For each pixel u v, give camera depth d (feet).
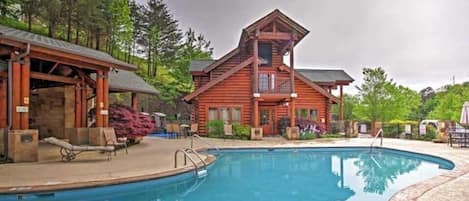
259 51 74.23
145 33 137.59
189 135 70.90
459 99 93.56
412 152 41.73
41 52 31.40
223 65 78.48
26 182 21.30
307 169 33.76
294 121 65.57
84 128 38.42
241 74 71.97
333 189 24.39
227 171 32.45
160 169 26.89
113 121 44.83
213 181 27.58
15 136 29.22
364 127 79.97
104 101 39.42
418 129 65.10
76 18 95.14
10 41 28.53
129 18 118.93
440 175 23.91
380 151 48.16
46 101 51.37
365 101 83.20
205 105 70.49
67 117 53.62
